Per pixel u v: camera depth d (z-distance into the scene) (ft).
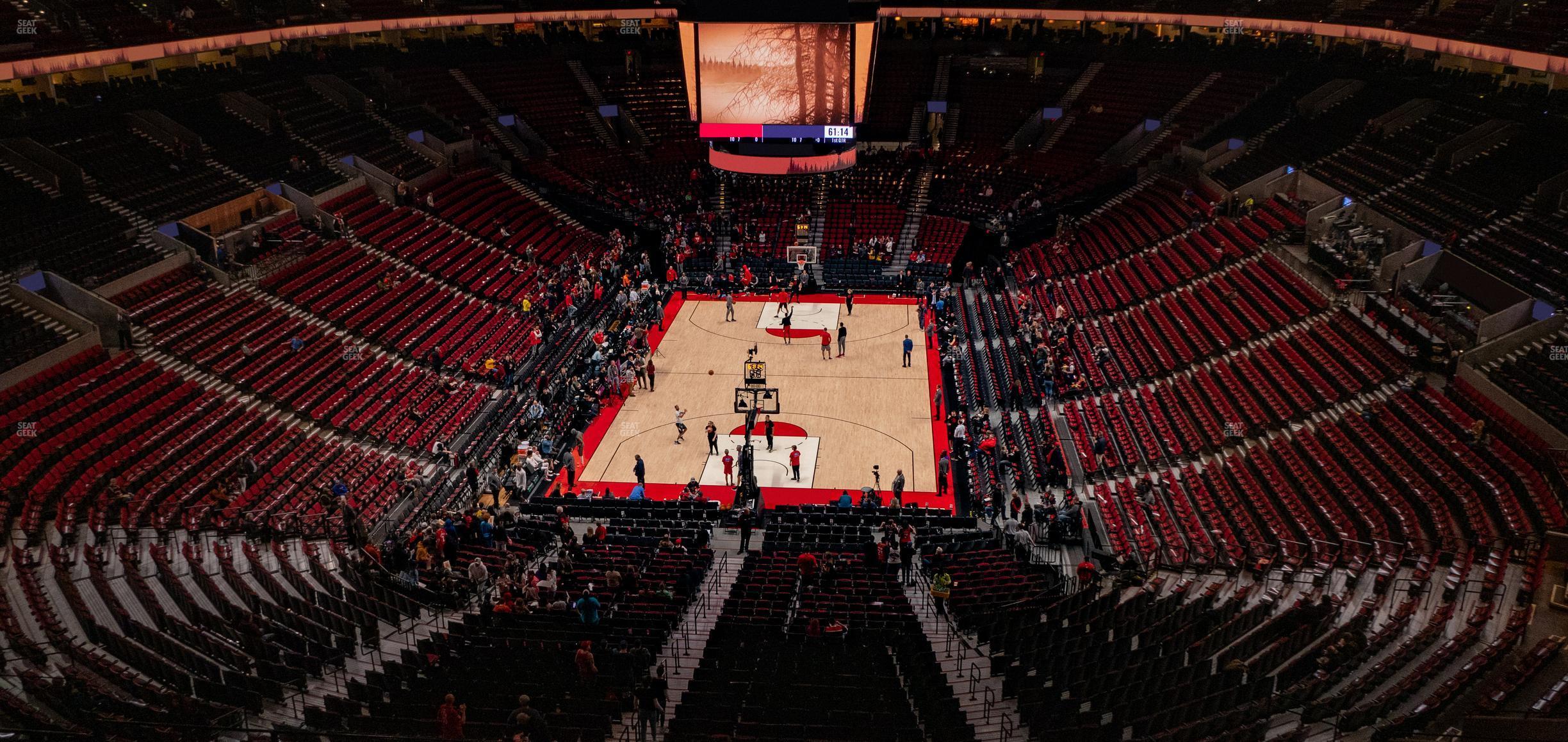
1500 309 84.79
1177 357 103.30
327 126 145.79
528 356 117.70
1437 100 126.41
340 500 81.00
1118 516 79.87
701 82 120.16
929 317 134.31
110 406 85.61
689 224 157.69
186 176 120.16
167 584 63.16
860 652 57.57
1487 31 124.06
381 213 133.80
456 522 79.51
